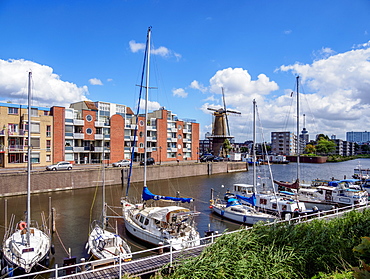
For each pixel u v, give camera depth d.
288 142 166.75
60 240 21.94
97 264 14.49
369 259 8.90
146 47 29.72
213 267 9.99
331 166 102.38
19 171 42.59
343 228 14.48
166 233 19.31
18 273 15.74
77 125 56.16
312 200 33.72
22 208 32.19
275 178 65.62
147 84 29.11
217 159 81.75
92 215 29.48
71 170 45.03
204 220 28.31
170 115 79.94
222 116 100.31
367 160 149.38
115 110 65.38
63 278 13.14
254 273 9.84
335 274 8.77
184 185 52.34
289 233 12.66
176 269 10.87
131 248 20.25
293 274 10.10
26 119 48.62
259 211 30.80
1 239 21.86
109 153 60.53
